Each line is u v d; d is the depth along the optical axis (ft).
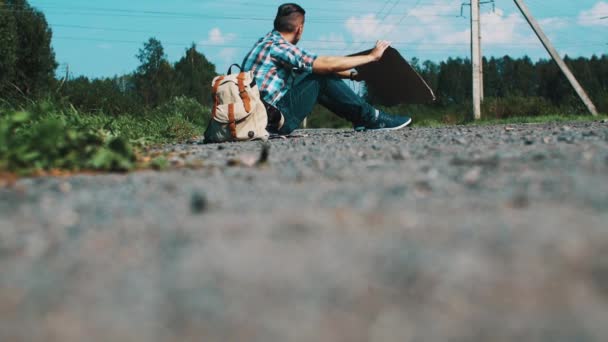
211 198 6.20
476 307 3.05
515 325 2.83
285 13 18.01
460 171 7.72
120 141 9.50
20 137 10.01
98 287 3.51
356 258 3.81
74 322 3.05
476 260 3.66
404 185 6.64
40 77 84.79
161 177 8.23
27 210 5.84
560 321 2.84
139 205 5.95
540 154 9.17
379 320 2.95
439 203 5.50
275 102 17.56
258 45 17.87
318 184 7.08
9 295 3.45
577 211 4.86
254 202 5.87
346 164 9.17
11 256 4.23
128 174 8.70
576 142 11.49
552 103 52.85
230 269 3.69
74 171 8.88
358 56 17.92
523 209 5.07
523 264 3.56
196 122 40.29
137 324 3.00
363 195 6.06
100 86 33.19
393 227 4.57
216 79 16.90
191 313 3.09
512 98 53.62
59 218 5.41
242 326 2.94
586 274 3.36
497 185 6.42
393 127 19.95
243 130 16.49
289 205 5.62
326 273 3.57
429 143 12.98
